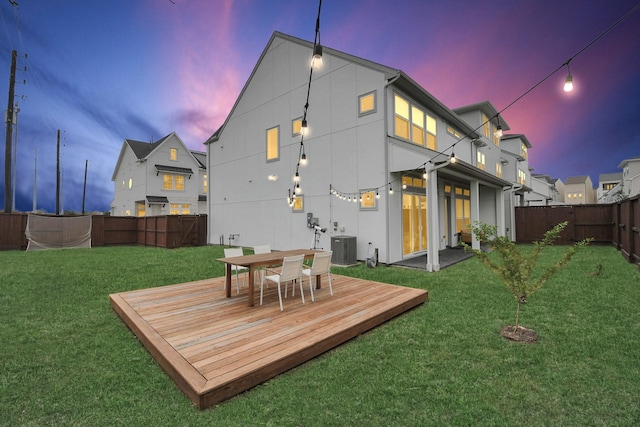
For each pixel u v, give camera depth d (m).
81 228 13.71
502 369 2.73
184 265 8.48
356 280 6.08
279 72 10.86
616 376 2.59
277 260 4.70
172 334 3.27
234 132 13.05
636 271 6.74
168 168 20.69
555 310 4.30
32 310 4.54
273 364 2.64
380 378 2.61
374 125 8.12
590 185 41.56
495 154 16.31
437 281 6.21
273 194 11.09
